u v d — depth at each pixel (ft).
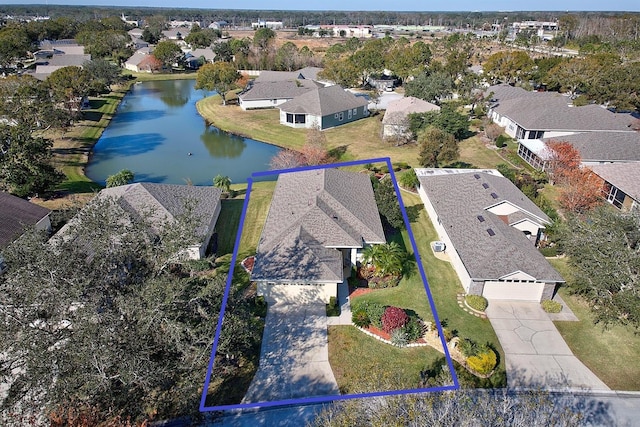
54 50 446.60
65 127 213.66
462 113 245.24
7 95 208.64
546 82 288.10
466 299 93.50
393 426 48.85
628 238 92.02
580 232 98.78
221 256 110.63
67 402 59.98
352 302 93.97
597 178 136.26
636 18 531.09
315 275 90.33
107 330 59.41
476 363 75.05
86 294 65.31
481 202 116.06
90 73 287.89
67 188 153.89
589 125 189.78
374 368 76.69
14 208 114.52
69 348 58.65
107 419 63.57
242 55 394.93
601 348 82.12
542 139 180.96
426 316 89.45
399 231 121.60
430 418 50.08
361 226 105.91
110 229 69.82
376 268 99.35
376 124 234.79
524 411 54.44
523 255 96.12
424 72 270.05
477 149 191.52
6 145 137.59
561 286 99.25
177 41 611.06
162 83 367.86
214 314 69.77
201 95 327.06
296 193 120.47
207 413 68.49
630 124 193.57
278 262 93.61
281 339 84.02
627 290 82.94
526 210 113.19
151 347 62.28
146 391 64.90
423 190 138.41
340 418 54.39
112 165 185.68
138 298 61.93
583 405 70.59
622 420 68.18
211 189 133.18
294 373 76.48
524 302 94.17
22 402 60.34
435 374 75.66
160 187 122.31
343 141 207.31
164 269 75.82
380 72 326.24
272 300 93.30
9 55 362.74
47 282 63.31
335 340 83.61
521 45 498.69
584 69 272.10
